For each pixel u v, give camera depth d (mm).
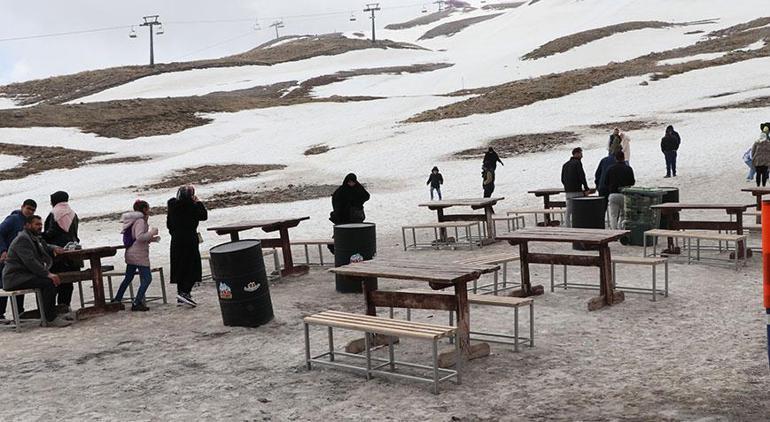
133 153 43938
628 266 11859
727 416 5121
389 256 14492
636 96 45312
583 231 9641
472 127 41750
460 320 6891
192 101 61750
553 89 51469
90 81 96875
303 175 32844
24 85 96750
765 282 4680
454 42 139750
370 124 48219
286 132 48625
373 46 116438
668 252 12586
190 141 47719
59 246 11047
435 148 36906
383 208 22781
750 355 6602
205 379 6797
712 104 39688
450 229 18672
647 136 33781
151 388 6594
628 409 5391
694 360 6562
